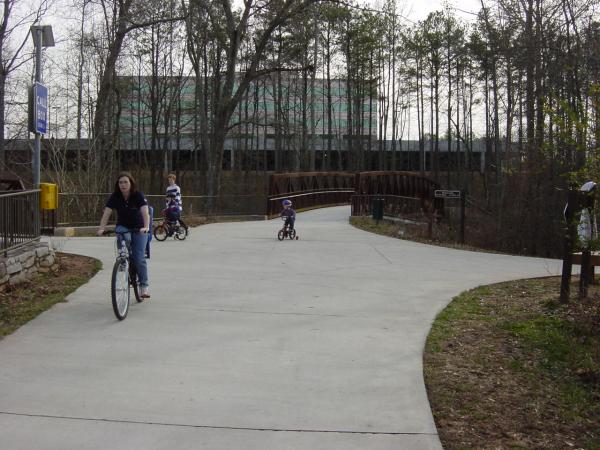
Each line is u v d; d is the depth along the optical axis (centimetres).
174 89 4719
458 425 394
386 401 427
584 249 710
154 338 569
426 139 6450
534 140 1939
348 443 361
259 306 709
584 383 477
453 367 505
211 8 2898
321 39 4378
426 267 1056
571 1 1912
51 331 582
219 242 1397
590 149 628
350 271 986
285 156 6016
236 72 4009
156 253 1162
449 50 4447
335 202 3700
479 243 1873
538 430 391
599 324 619
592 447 368
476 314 693
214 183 3039
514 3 2227
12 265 736
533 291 834
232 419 392
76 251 1114
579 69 1922
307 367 496
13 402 412
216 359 512
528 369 503
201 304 712
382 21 4222
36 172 888
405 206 2162
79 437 362
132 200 675
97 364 493
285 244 1373
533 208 1858
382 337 588
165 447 351
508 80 2322
